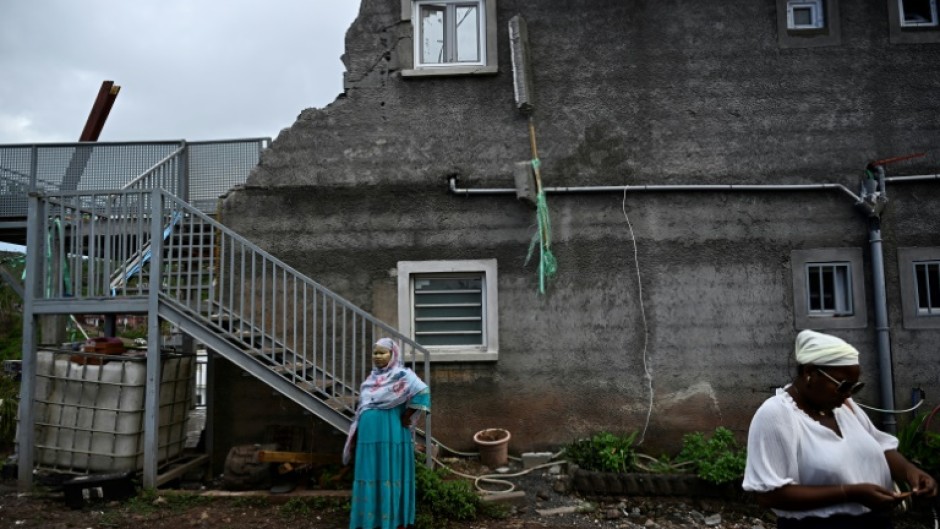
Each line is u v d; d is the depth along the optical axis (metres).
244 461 6.50
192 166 8.56
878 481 2.72
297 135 7.68
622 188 7.51
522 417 7.37
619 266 7.50
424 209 7.57
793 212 7.53
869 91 7.63
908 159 7.52
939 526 5.49
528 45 7.71
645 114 7.66
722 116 7.64
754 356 7.39
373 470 5.11
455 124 7.66
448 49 7.84
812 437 2.69
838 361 2.65
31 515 5.91
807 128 7.62
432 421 7.36
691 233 7.52
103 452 6.55
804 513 2.64
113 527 5.62
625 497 6.30
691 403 7.36
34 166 8.67
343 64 7.79
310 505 6.04
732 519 5.98
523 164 7.27
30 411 6.62
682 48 7.71
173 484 6.89
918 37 7.65
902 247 7.48
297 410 7.34
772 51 7.69
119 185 8.64
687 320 7.45
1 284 13.77
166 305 6.44
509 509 6.06
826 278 7.59
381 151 7.64
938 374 7.30
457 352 7.39
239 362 6.27
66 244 7.02
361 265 7.52
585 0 7.77
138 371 6.60
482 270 7.48
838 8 7.70
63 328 8.00
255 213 7.59
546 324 7.45
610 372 7.41
